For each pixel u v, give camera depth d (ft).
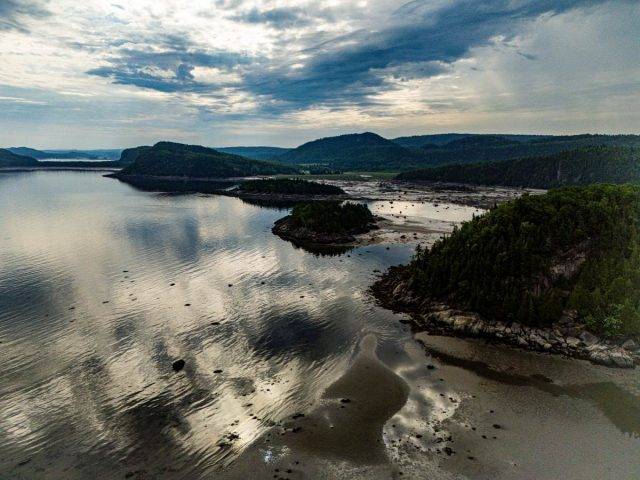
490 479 109.19
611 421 131.44
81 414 135.54
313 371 162.20
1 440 123.85
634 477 108.88
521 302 186.91
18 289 245.04
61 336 187.11
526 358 169.37
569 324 180.86
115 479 110.32
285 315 213.87
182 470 113.60
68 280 261.85
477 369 162.61
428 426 130.21
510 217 229.25
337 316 212.64
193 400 143.23
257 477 111.24
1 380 153.17
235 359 170.30
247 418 134.72
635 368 159.12
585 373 157.89
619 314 172.24
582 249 205.16
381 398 144.77
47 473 111.96
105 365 164.14
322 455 118.42
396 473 111.65
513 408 138.62
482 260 207.31
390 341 186.29
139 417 134.51
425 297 221.05
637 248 195.62
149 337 187.62
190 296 238.68
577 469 112.06
